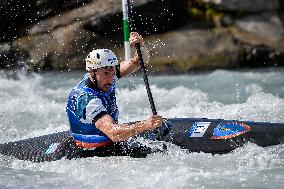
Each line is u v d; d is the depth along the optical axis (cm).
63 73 4512
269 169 1833
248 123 2112
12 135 2608
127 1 2208
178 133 2078
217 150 1980
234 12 5069
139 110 3114
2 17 4531
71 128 2008
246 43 4788
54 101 3453
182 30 4928
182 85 4038
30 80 4259
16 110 3183
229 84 4050
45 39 4594
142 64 2038
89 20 4625
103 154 1994
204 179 1745
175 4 4947
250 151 1962
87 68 1903
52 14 4666
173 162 1917
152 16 4822
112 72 1897
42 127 2762
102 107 1883
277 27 5022
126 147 2012
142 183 1727
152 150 1997
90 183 1752
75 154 2017
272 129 2056
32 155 2084
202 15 5072
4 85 4016
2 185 1764
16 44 4569
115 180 1766
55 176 1856
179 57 4647
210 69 4628
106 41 4638
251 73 4503
